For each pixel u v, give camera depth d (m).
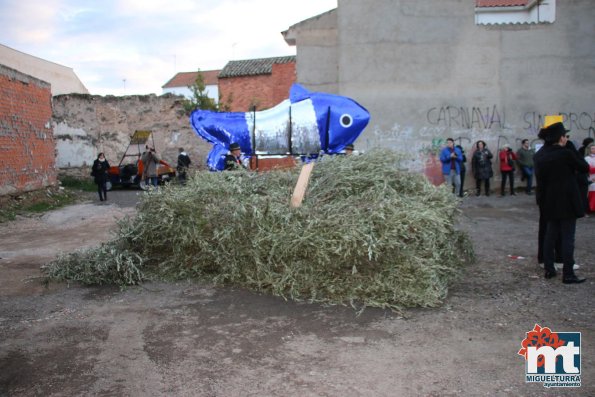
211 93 49.75
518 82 14.34
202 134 9.73
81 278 5.61
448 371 3.44
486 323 4.30
